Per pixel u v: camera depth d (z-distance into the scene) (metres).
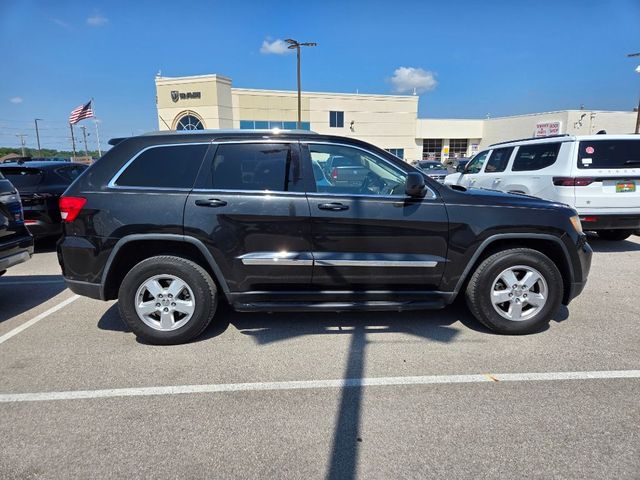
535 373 3.29
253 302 3.86
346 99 46.12
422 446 2.49
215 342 3.89
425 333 4.04
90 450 2.47
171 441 2.55
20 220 5.02
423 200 3.79
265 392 3.07
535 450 2.44
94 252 3.69
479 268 3.89
